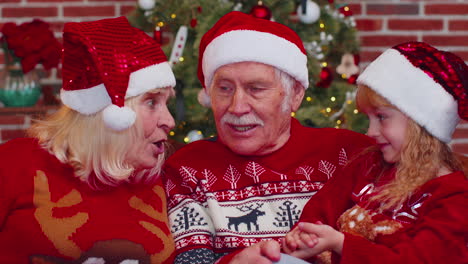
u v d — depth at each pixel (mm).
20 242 1207
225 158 1482
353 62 2752
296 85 1492
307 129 1570
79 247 1211
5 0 2994
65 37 1217
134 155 1296
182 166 1469
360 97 1313
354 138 1539
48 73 2990
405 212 1205
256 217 1404
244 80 1378
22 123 3004
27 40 2635
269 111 1401
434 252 1081
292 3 2477
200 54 1569
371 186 1325
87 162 1259
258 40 1384
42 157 1272
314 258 1376
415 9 3057
